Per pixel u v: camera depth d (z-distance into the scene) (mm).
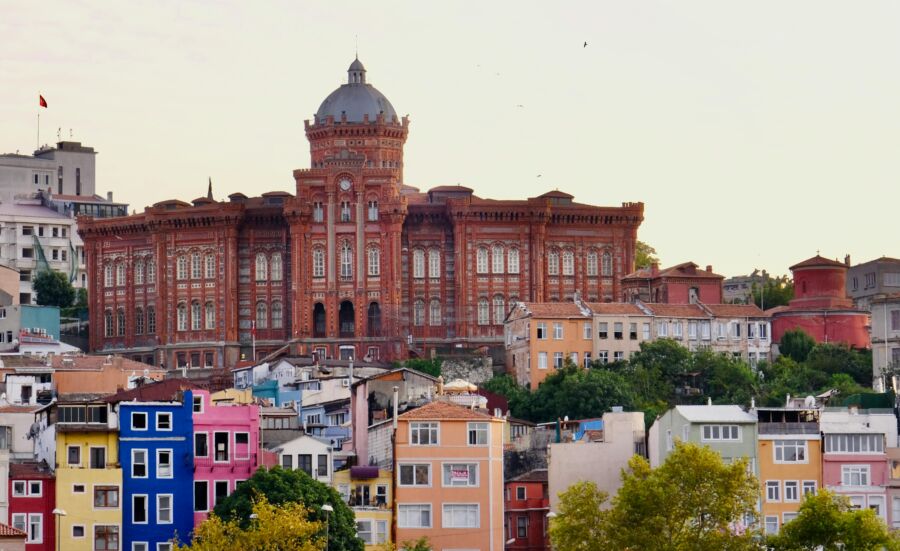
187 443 187000
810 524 171500
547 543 199375
